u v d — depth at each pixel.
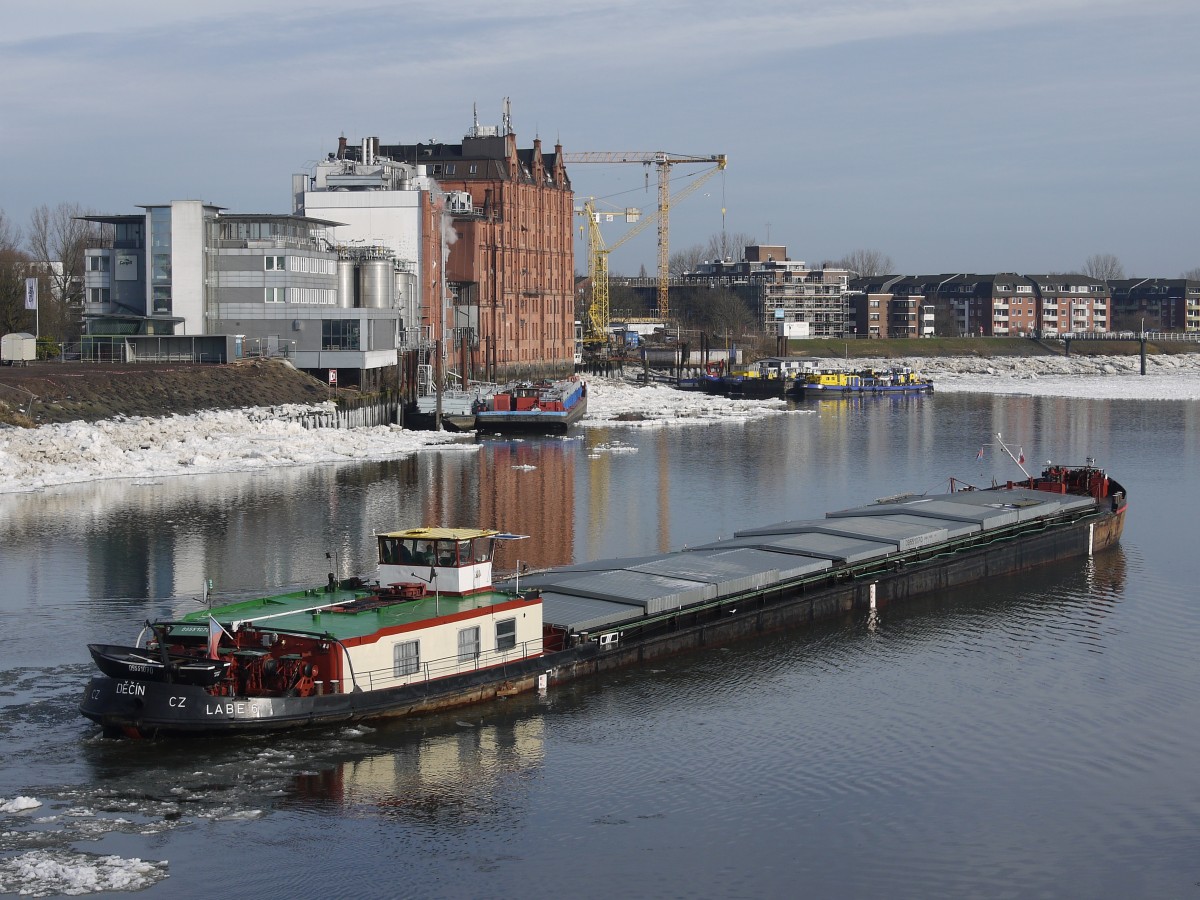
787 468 140.88
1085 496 97.75
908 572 77.19
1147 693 61.28
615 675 61.59
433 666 55.12
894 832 46.75
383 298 192.75
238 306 173.50
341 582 60.44
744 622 67.88
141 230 179.12
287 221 176.50
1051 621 73.38
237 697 50.22
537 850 44.75
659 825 46.88
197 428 142.00
